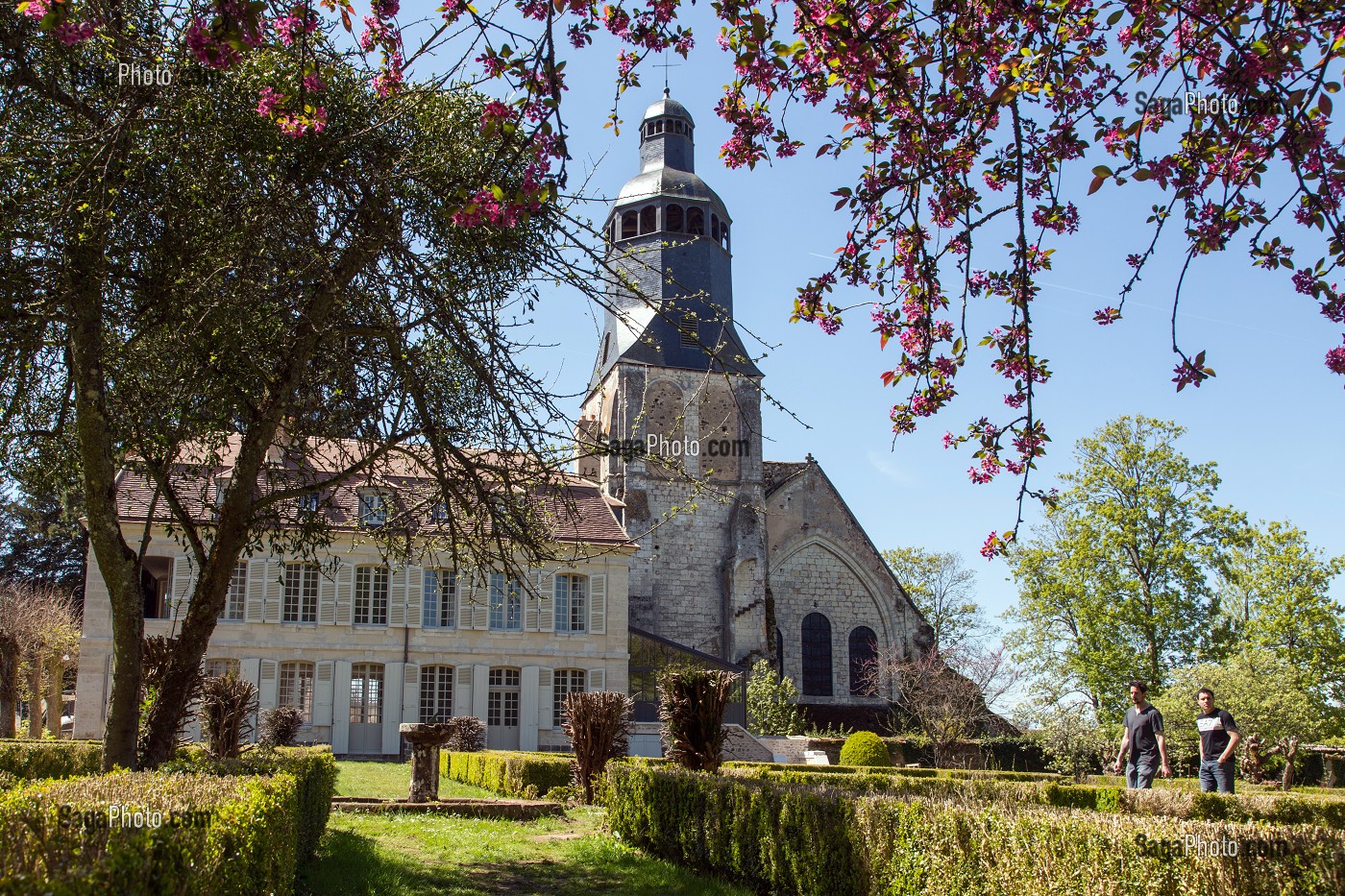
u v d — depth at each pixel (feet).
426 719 116.37
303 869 32.04
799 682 164.96
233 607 111.96
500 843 41.22
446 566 118.73
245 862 19.22
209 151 32.94
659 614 158.92
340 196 33.35
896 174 24.09
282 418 37.40
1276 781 101.86
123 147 30.09
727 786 34.17
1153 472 132.87
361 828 44.04
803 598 168.66
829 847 28.09
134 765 34.45
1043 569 135.03
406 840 41.16
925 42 23.75
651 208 168.25
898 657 163.84
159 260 33.91
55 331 35.53
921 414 25.23
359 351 37.52
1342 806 35.09
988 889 22.77
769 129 24.48
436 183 33.12
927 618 202.39
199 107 32.58
